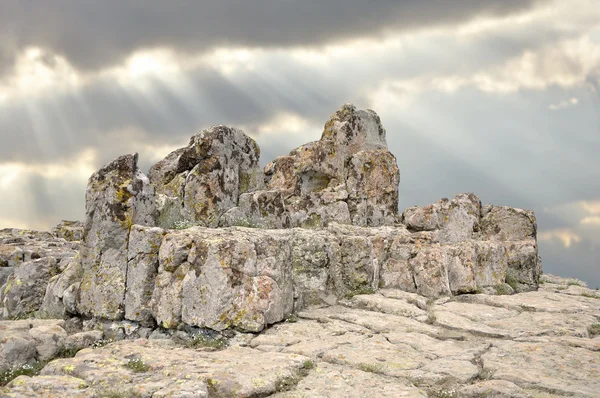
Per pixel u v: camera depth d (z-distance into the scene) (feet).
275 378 34.30
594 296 69.41
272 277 49.83
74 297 53.62
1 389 32.40
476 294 62.08
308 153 77.82
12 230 91.71
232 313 46.60
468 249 64.18
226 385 32.68
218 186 66.03
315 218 74.23
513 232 82.02
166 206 61.00
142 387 32.60
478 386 34.12
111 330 51.21
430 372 36.65
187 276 48.32
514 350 42.47
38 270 59.52
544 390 34.14
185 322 47.67
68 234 91.09
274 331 47.52
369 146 82.69
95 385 33.60
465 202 84.02
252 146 73.46
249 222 67.26
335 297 58.13
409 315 53.21
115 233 53.67
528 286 70.85
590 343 44.14
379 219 77.77
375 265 62.95
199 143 66.85
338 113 81.87
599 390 34.17
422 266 62.85
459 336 47.09
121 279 52.31
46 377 33.88
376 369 37.27
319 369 37.22
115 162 55.93
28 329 45.57
